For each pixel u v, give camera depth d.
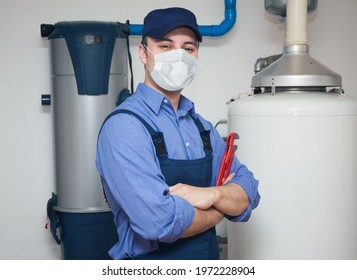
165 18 1.21
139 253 1.21
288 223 1.66
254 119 1.69
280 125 1.64
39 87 2.21
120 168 1.13
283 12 2.08
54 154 2.05
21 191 2.24
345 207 1.68
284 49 1.91
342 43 2.40
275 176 1.66
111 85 1.97
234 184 1.27
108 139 1.17
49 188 2.25
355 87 2.42
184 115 1.30
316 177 1.64
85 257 2.01
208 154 1.30
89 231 1.99
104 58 1.94
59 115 1.99
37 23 2.19
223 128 2.34
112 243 2.02
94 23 1.97
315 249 1.66
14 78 2.20
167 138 1.21
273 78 1.76
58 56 1.96
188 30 1.25
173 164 1.19
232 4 2.20
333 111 1.63
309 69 1.77
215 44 2.32
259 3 2.33
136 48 2.24
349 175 1.68
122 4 2.23
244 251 1.75
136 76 2.26
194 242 1.21
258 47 2.34
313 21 2.38
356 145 1.68
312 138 1.62
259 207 1.69
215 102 2.34
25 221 2.25
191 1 2.27
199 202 1.16
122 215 1.25
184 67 1.24
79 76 1.92
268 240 1.69
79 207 1.98
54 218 2.05
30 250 2.26
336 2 2.38
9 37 2.18
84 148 1.96
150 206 1.10
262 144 1.68
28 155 2.23
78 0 2.20
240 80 2.34
